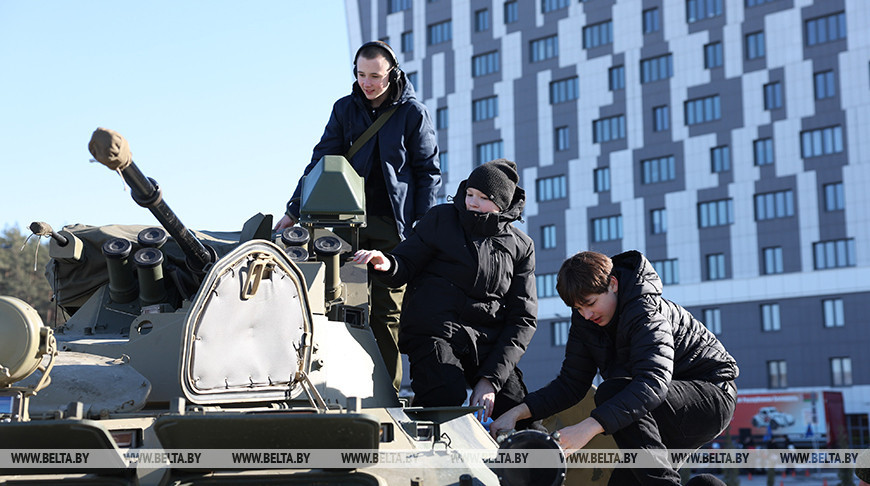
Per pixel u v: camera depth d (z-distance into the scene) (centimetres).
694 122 5306
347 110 759
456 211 642
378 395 627
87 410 480
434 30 6144
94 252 676
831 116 4975
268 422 401
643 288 536
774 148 5097
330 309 631
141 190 500
